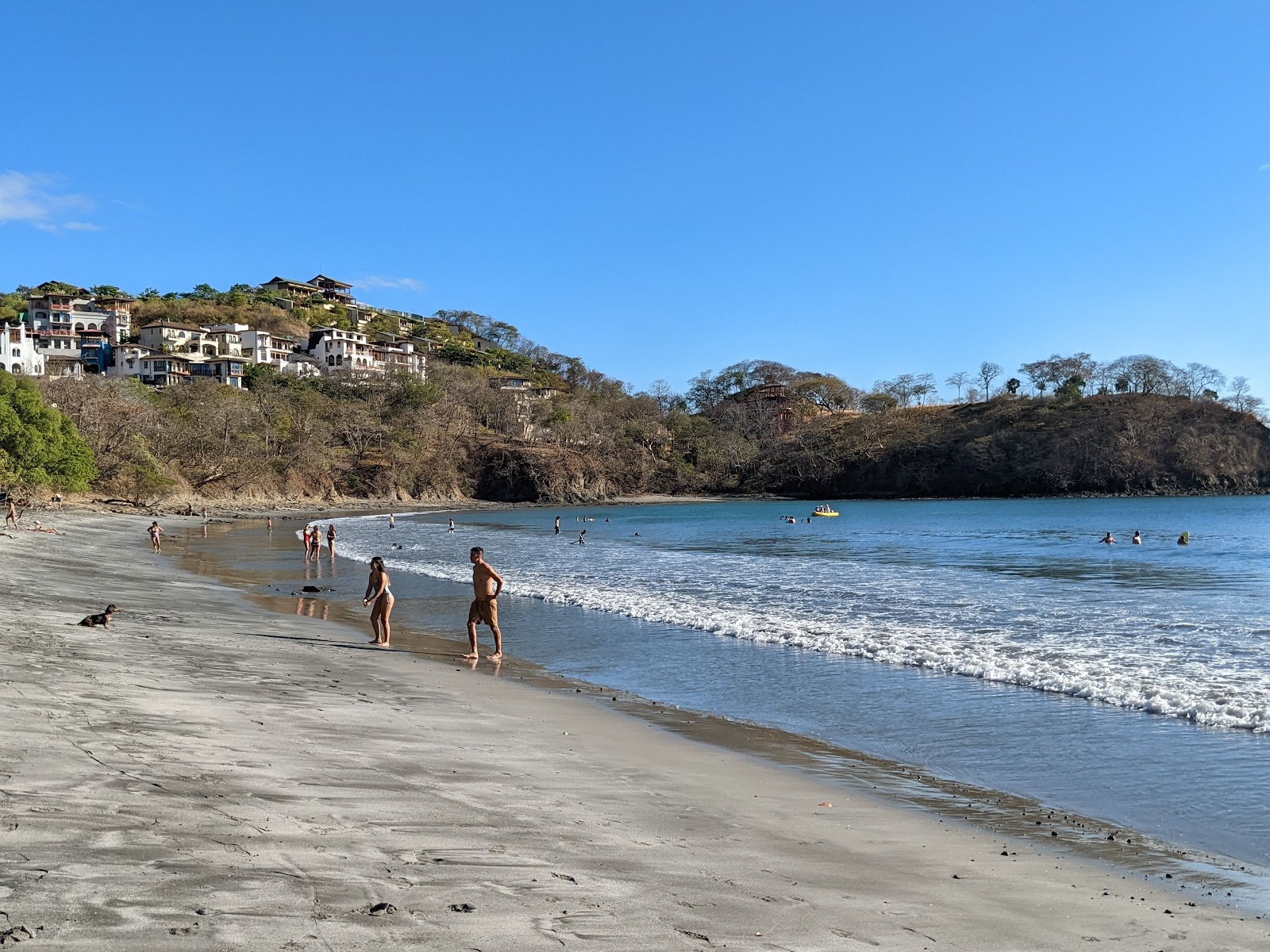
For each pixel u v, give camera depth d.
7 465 55.47
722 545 51.34
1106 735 9.81
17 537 36.25
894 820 6.93
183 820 5.13
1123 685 12.29
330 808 5.78
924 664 14.33
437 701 11.09
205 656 12.97
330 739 8.16
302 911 3.96
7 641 11.97
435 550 47.09
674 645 16.64
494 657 15.41
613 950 3.88
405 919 3.99
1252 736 9.60
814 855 5.87
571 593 25.03
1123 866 5.93
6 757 6.09
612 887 4.79
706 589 26.23
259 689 10.60
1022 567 34.28
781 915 4.60
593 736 9.62
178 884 4.13
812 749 9.35
